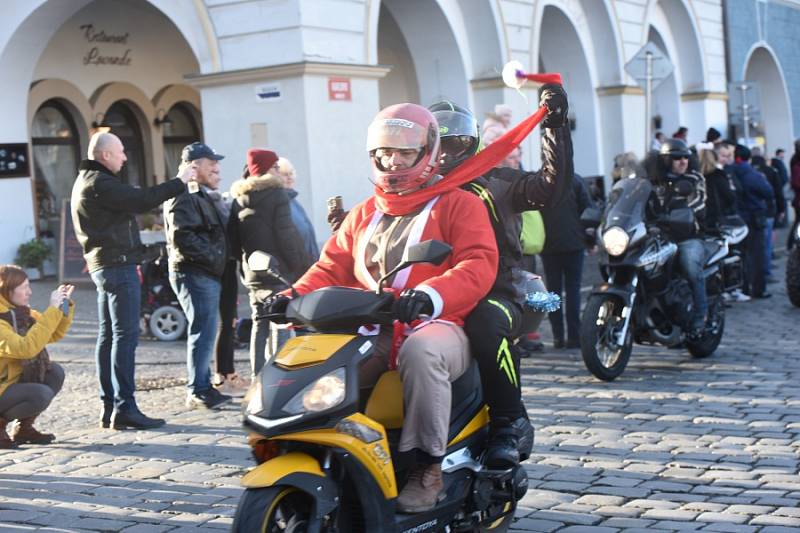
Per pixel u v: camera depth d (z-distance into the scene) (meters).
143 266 11.90
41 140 19.97
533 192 4.77
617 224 8.91
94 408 8.54
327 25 15.73
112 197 7.42
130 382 7.71
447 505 4.29
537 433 7.18
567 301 10.50
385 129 4.39
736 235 11.67
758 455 6.47
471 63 20.20
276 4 15.40
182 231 8.10
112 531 5.33
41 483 6.25
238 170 15.88
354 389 3.94
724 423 7.30
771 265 16.44
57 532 5.32
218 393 8.41
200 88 16.02
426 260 3.95
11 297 7.12
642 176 9.50
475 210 4.45
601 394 8.38
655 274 9.04
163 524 5.43
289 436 3.85
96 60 20.62
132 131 21.98
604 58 24.67
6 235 17.56
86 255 7.66
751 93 21.61
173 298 11.97
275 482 3.74
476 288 4.27
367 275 4.54
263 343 8.21
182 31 16.03
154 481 6.25
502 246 4.74
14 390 7.07
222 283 8.98
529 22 21.09
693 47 29.48
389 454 4.01
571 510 5.51
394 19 20.36
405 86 22.31
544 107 4.66
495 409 4.55
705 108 29.78
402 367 4.18
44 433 7.38
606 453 6.62
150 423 7.70
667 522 5.27
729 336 11.09
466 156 4.86
